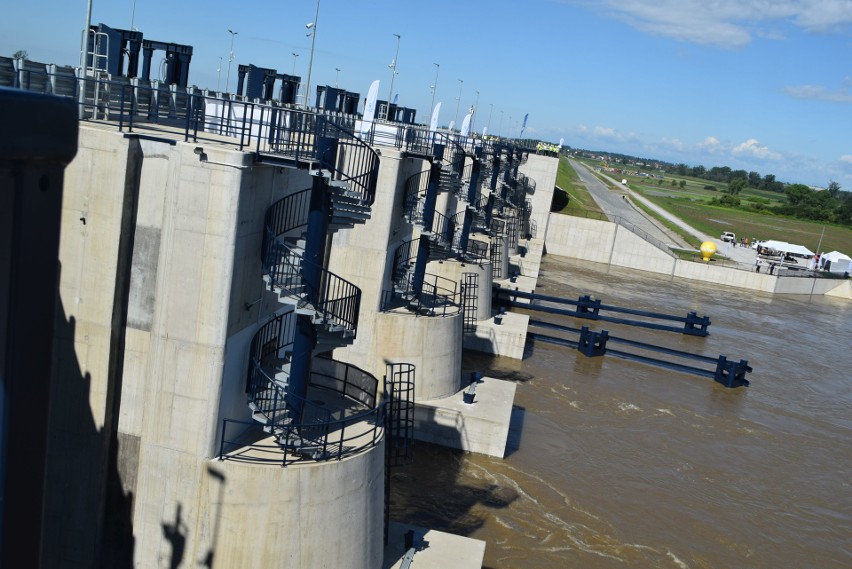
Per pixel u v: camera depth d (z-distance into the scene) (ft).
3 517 14.14
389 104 172.14
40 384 14.49
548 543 85.46
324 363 77.46
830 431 136.46
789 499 105.81
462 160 127.85
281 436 57.82
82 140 53.98
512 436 113.09
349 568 60.13
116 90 77.82
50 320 14.46
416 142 130.31
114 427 58.23
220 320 55.16
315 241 60.44
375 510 62.64
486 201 210.38
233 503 56.13
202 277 54.90
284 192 62.90
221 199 53.88
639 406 134.92
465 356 149.18
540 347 164.96
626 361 163.02
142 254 56.08
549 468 104.01
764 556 89.40
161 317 55.72
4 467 13.96
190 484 56.85
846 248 426.10
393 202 103.55
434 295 117.19
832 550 93.30
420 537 69.72
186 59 100.58
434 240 112.88
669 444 119.44
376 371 106.52
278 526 56.65
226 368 56.90
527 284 203.51
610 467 107.45
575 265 275.39
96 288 55.62
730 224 463.83
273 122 66.74
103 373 56.54
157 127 70.74
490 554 81.71
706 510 98.68
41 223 13.78
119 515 59.11
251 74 124.47
